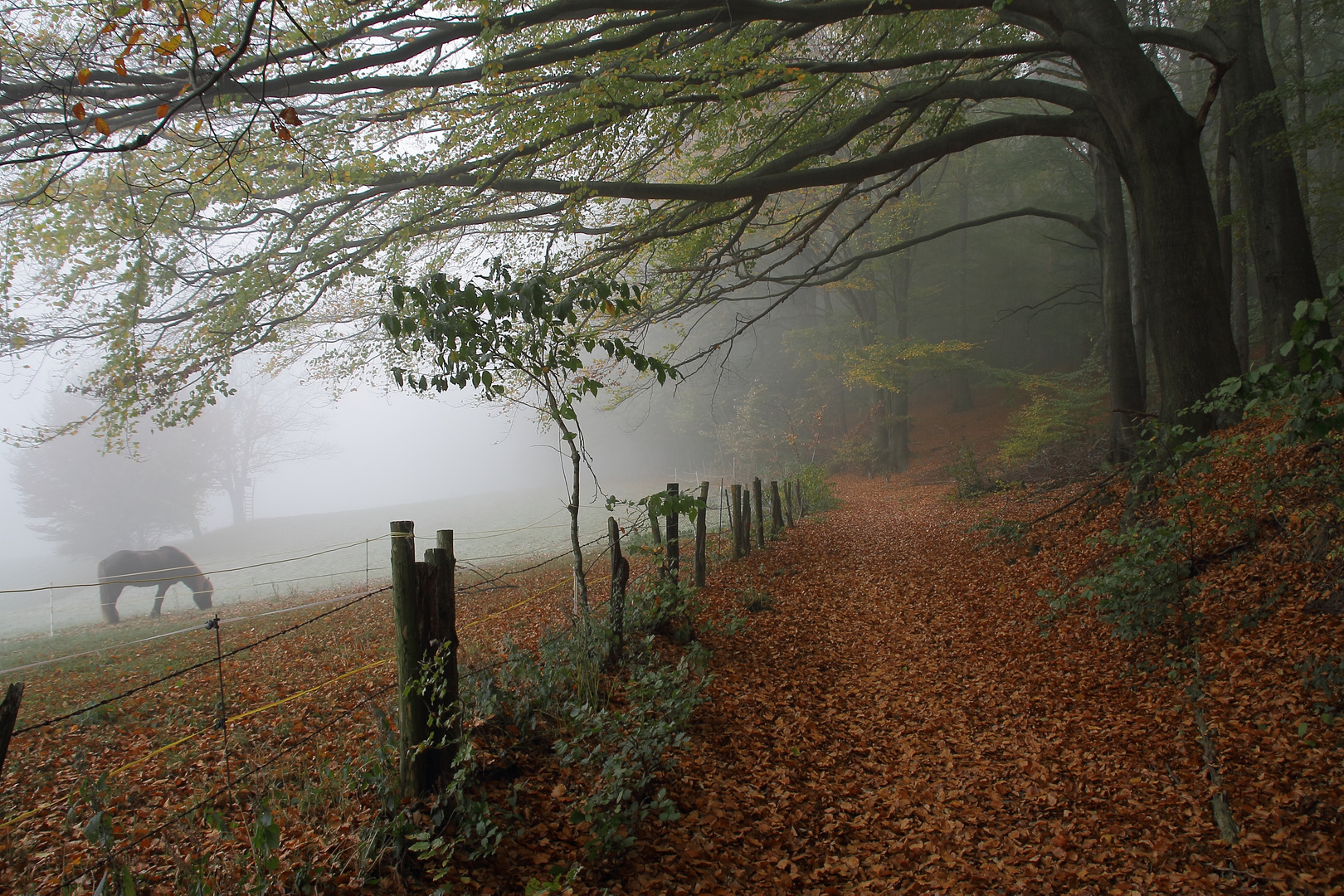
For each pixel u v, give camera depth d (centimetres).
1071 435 1997
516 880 334
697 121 1106
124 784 423
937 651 748
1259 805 382
